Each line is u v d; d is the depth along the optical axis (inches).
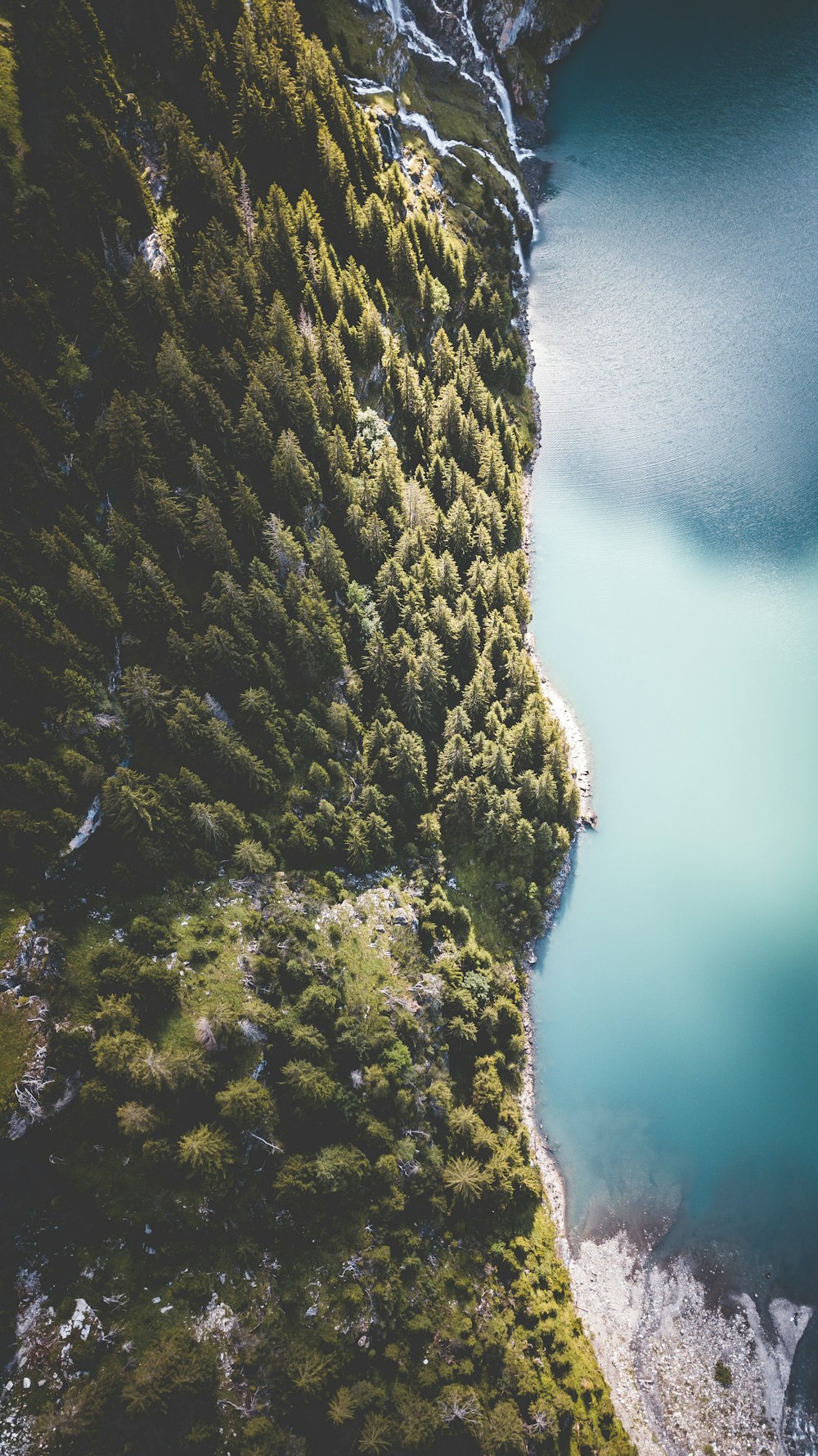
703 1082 3472.0
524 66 6825.8
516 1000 3503.9
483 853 3681.1
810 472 5191.9
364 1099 2812.5
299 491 3750.0
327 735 3420.3
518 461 5098.4
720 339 5787.4
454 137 5994.1
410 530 4119.1
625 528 5073.8
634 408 5546.3
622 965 3710.6
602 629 4675.2
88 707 2960.1
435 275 5187.0
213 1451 2245.3
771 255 6117.1
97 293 3447.3
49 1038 2492.6
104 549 3152.1
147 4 4256.9
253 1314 2455.7
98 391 3479.3
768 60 6968.5
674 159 6658.5
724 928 3784.5
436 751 3730.3
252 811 3208.7
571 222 6412.4
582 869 3944.4
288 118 4557.1
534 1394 2647.6
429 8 6072.8
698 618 4702.3
